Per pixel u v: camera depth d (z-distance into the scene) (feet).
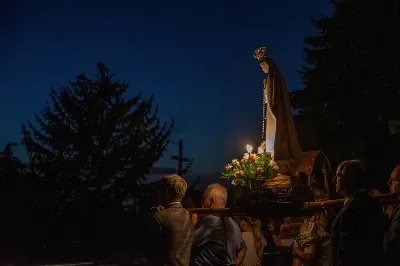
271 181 26.43
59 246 59.16
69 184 60.64
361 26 69.21
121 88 66.49
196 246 16.01
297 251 19.45
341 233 13.01
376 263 12.67
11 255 57.26
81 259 54.39
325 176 27.43
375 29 67.97
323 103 73.15
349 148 67.67
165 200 15.48
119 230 59.41
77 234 59.31
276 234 24.17
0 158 62.13
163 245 14.52
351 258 12.67
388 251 13.91
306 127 74.18
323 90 72.08
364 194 13.35
